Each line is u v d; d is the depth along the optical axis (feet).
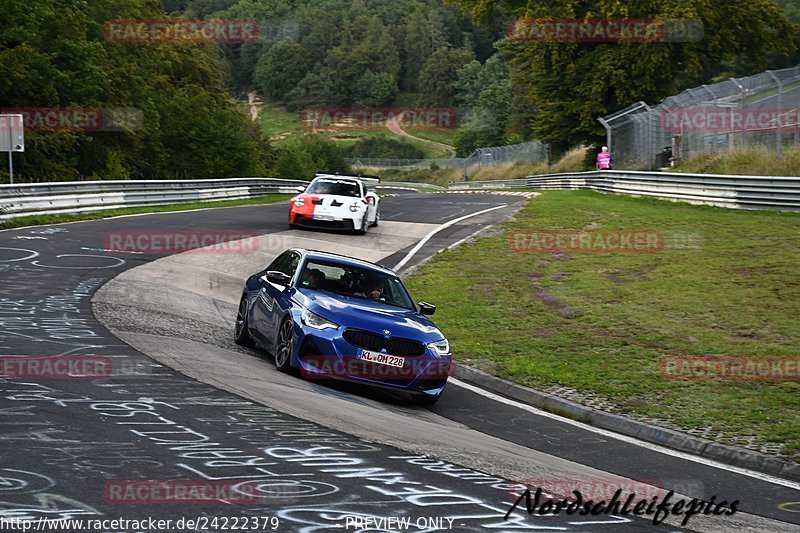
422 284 56.08
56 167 132.26
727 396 31.50
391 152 457.27
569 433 27.27
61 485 15.29
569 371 35.35
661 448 26.17
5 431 18.37
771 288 49.60
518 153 238.68
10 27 128.16
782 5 281.33
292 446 19.61
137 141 160.45
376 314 29.99
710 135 113.09
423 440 22.45
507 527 15.67
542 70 172.35
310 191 79.10
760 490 21.63
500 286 54.85
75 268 49.39
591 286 53.36
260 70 611.47
